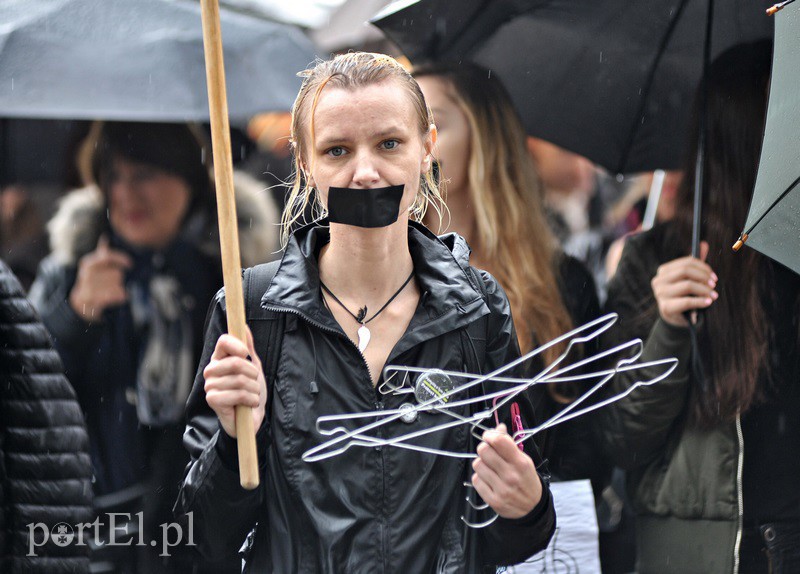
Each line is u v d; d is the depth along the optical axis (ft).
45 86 47.73
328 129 24.93
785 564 41.78
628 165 48.93
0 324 31.35
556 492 42.73
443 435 25.49
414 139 25.52
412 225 27.76
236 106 50.06
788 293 43.06
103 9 50.42
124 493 47.85
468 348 26.18
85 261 49.90
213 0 23.59
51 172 55.47
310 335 25.81
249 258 52.65
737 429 42.24
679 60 47.19
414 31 47.06
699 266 42.86
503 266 44.50
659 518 42.98
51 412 31.60
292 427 25.26
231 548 26.35
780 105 33.45
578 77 47.93
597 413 44.09
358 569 24.75
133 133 50.88
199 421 26.78
